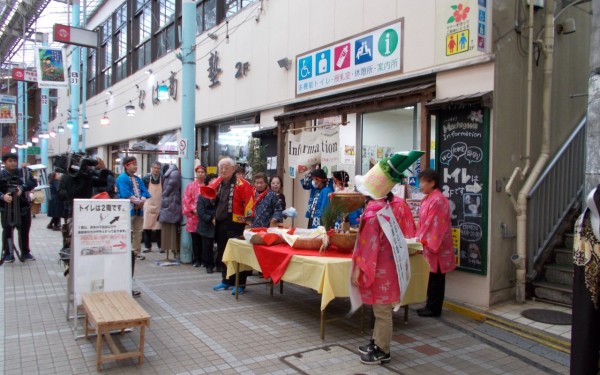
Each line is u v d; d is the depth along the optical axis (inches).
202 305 225.5
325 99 321.7
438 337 186.9
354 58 290.0
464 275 224.8
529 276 225.8
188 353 164.9
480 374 152.9
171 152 507.8
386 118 284.5
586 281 79.5
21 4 823.7
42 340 174.4
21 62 1273.4
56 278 276.1
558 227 249.1
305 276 181.5
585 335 79.2
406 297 185.2
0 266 309.9
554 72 252.8
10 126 1726.1
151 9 631.2
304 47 337.4
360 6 287.1
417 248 182.4
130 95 712.4
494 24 214.2
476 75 219.8
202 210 292.0
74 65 754.2
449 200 231.1
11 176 318.7
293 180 353.4
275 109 373.4
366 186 153.5
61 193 255.3
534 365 160.2
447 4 229.9
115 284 184.7
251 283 263.6
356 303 158.6
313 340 179.3
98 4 845.8
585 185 149.7
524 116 229.8
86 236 180.7
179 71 547.5
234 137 461.4
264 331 188.9
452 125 230.1
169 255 363.6
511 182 215.8
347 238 186.2
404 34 256.2
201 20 502.6
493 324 196.2
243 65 412.2
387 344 158.4
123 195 312.5
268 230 225.6
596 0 148.5
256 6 394.6
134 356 153.9
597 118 145.8
